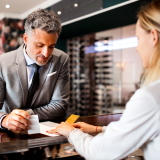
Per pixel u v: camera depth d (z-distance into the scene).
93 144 0.73
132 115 0.65
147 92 0.64
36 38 1.08
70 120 1.28
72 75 4.73
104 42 4.50
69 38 4.59
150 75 0.71
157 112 0.63
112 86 4.94
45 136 0.98
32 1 3.76
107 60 4.67
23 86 1.34
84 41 4.47
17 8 4.23
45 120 1.34
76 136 0.84
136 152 0.95
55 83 1.47
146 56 0.75
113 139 0.68
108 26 3.41
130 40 5.32
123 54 8.61
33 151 0.87
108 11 2.56
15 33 4.77
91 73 4.66
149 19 0.71
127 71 8.70
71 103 4.75
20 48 1.39
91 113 4.77
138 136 0.65
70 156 0.94
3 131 1.07
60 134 0.99
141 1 2.18
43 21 1.04
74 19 3.10
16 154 0.84
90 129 1.05
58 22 1.11
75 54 4.65
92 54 4.54
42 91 1.41
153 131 0.64
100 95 4.80
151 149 0.70
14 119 0.99
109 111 4.92
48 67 1.39
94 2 2.71
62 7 3.36
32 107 1.43
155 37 0.69
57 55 1.48
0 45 4.96
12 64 1.33
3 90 1.33
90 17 2.83
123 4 2.31
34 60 1.20
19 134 1.02
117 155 0.68
